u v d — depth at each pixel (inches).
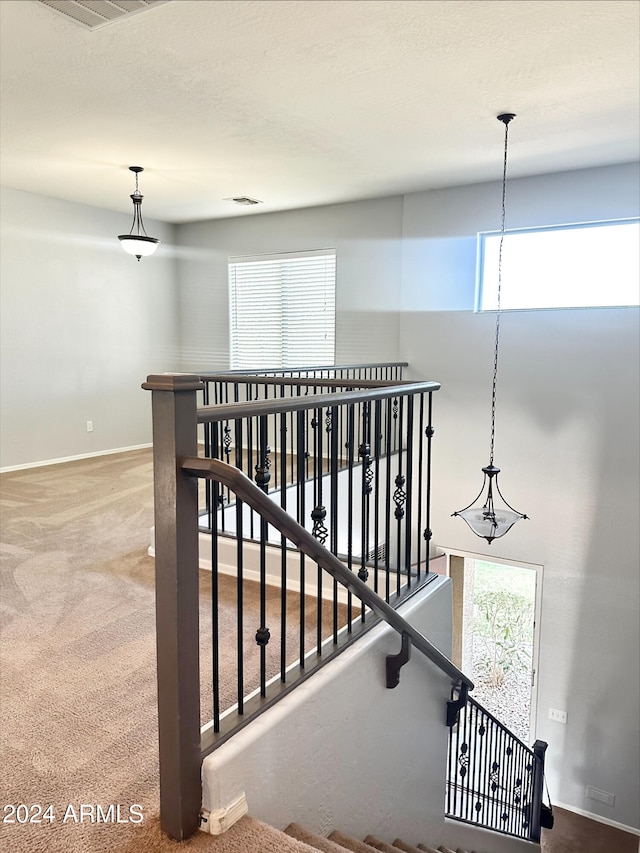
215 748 58.6
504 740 171.5
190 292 278.7
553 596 203.0
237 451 72.0
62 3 90.9
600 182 181.6
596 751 202.1
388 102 129.9
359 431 213.3
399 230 221.8
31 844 54.2
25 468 223.1
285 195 218.2
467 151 165.0
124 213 252.7
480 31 99.3
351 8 92.4
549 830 199.9
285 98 127.7
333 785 76.8
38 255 221.1
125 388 260.1
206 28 98.5
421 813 105.0
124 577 116.3
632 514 186.7
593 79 118.1
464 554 217.5
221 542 123.2
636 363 182.2
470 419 210.8
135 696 76.4
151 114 137.4
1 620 97.3
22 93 125.3
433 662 103.6
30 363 222.7
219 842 55.8
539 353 196.7
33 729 69.7
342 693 77.5
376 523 93.1
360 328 235.0
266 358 262.5
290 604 107.0
